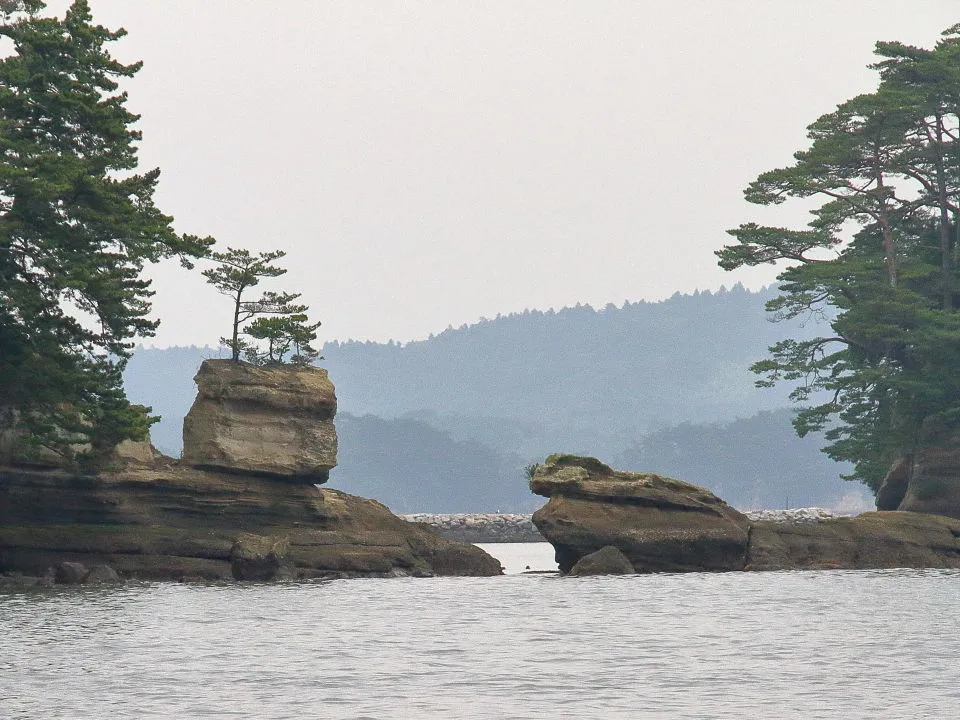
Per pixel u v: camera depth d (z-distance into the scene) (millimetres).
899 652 128125
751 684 109562
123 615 161500
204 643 134750
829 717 95062
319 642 137125
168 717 93938
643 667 119625
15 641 133875
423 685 108875
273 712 96312
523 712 97125
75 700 100312
